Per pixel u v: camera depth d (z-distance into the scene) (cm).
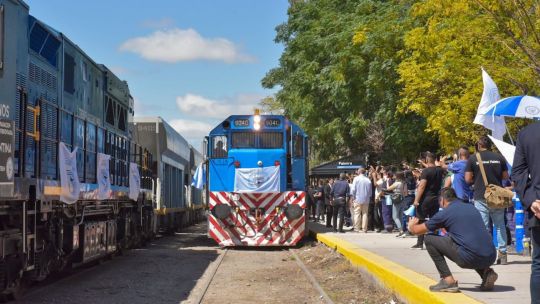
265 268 1512
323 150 3338
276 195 1973
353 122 2742
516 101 1088
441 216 806
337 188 2098
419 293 833
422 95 1925
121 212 1741
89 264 1547
